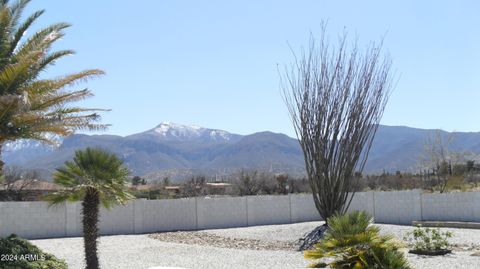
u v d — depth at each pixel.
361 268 9.62
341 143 19.94
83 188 12.33
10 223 24.58
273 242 21.33
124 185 12.89
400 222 27.88
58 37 14.62
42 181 38.34
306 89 20.16
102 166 12.66
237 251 18.17
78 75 14.93
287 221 30.91
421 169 45.00
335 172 19.83
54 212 25.30
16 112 13.25
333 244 9.97
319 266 10.70
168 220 28.22
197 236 24.86
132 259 16.38
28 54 13.31
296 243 20.20
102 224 26.56
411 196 27.58
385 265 9.55
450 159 43.03
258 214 30.33
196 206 28.97
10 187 36.84
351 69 20.14
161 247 20.06
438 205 27.19
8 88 13.50
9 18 14.09
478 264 13.23
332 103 19.98
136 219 27.33
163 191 42.91
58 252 18.89
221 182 56.66
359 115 19.97
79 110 15.80
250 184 44.84
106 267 14.73
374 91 20.36
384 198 28.67
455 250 16.75
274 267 14.05
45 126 14.25
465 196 26.34
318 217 31.59
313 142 20.05
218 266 14.57
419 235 16.08
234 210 29.81
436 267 13.03
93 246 12.63
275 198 30.81
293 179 46.53
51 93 14.70
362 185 40.47
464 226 24.16
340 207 19.83
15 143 16.06
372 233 10.06
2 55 14.06
